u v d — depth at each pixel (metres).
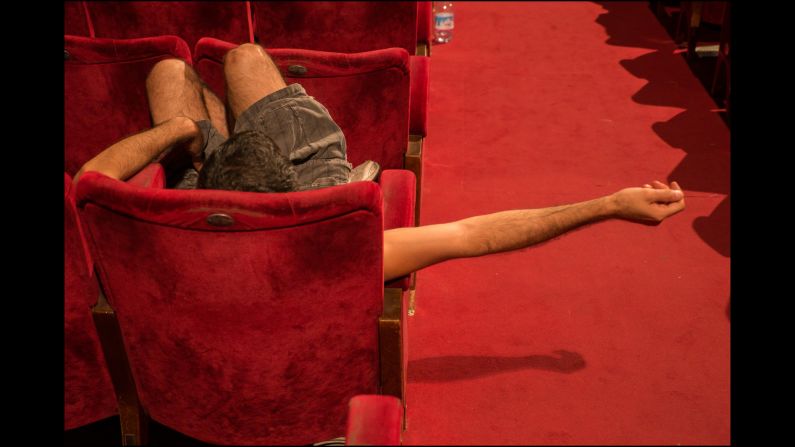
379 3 2.81
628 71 4.18
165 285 1.43
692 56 4.27
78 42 2.14
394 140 2.28
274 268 1.38
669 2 5.09
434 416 1.94
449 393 2.01
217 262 1.37
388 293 1.65
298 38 2.93
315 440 1.71
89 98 2.28
